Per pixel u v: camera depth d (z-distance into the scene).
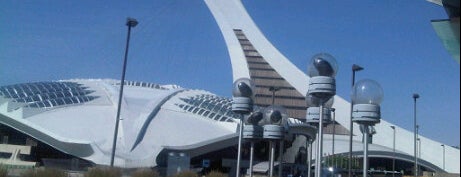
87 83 76.06
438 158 98.88
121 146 59.25
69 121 62.47
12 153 56.66
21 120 61.53
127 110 66.56
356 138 102.12
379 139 103.88
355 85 18.59
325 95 19.33
